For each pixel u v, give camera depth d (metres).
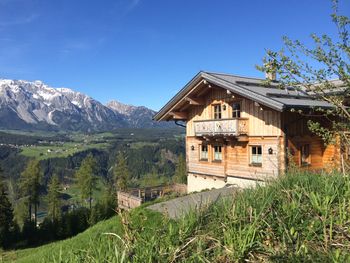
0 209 43.09
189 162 22.22
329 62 7.14
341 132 7.92
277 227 3.97
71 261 3.94
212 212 4.65
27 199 58.69
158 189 23.89
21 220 56.66
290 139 16.77
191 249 3.80
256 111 17.73
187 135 22.42
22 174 59.72
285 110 14.72
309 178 5.67
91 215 42.41
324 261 3.21
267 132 17.17
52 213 57.09
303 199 4.75
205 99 20.81
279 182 5.47
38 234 43.72
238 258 3.51
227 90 17.70
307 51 7.24
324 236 3.70
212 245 3.90
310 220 4.08
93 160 64.69
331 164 9.22
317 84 8.02
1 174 52.53
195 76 19.34
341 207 4.23
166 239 3.96
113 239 4.47
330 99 7.46
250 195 4.89
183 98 20.81
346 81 7.12
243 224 4.09
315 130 8.95
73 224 43.06
